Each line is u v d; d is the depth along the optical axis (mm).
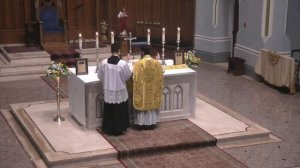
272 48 12203
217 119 9023
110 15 15242
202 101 10188
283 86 11328
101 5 15375
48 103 9852
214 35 14320
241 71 13008
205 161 7480
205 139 8000
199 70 13570
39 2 14352
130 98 8422
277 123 9281
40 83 11836
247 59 12922
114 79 7805
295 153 7898
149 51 8062
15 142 8125
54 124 8547
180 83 8727
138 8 15703
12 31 14523
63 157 7184
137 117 8289
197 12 14719
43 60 13094
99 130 8305
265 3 11922
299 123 9312
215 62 14523
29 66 12766
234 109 10055
